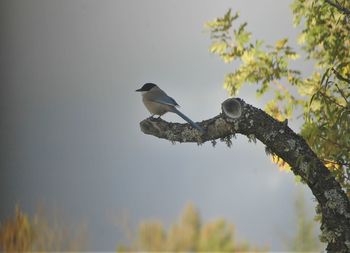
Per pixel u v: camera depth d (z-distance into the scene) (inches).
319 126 313.0
